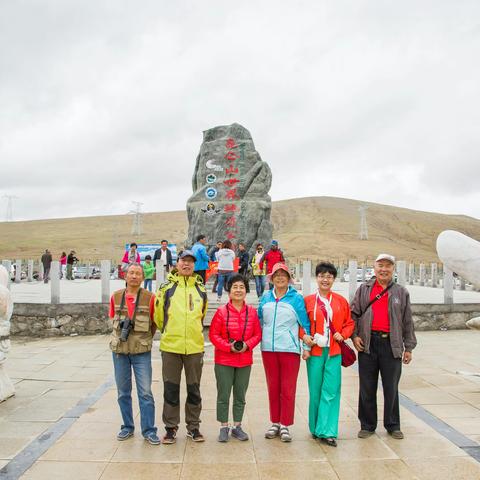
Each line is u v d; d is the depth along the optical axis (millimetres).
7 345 6926
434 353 10266
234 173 21125
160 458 4871
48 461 4793
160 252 16234
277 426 5469
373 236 106062
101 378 8062
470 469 4648
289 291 5520
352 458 4887
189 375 5336
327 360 5340
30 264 26344
